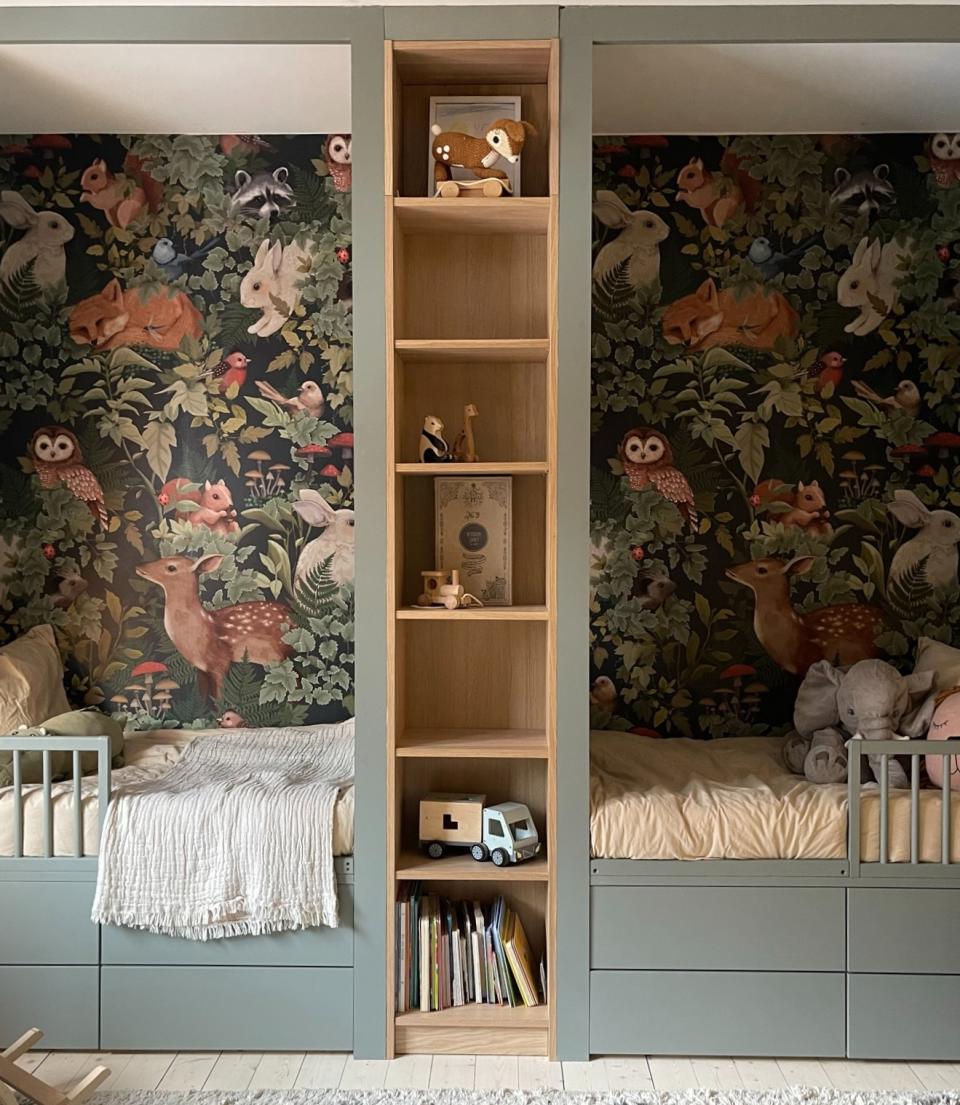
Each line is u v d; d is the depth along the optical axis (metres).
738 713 3.45
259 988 2.66
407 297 2.92
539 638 2.92
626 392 3.44
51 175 3.43
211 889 2.61
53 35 2.61
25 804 2.71
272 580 3.47
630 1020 2.64
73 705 3.46
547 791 2.77
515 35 2.59
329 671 3.48
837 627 3.43
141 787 2.78
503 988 2.73
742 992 2.63
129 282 3.44
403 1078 2.56
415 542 2.94
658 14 2.60
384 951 2.65
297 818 2.63
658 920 2.63
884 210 3.40
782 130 3.37
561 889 2.63
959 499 3.41
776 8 2.59
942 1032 2.62
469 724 2.94
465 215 2.70
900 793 2.67
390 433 2.63
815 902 2.62
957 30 2.59
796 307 3.42
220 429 3.46
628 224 3.44
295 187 3.44
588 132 2.60
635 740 3.30
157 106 3.18
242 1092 2.47
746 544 3.44
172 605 3.47
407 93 2.88
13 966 2.66
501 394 2.93
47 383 3.44
